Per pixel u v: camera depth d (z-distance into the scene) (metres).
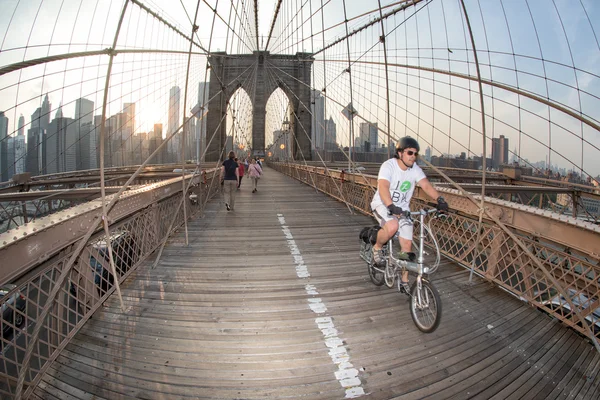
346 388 1.78
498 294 2.94
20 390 1.64
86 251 2.45
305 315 2.57
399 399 1.71
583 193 8.98
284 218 6.78
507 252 2.92
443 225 3.94
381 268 2.81
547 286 2.51
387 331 2.33
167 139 3.60
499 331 2.34
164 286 3.11
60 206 7.77
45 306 1.88
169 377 1.86
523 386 1.82
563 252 2.39
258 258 4.02
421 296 2.29
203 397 1.72
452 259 3.78
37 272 1.86
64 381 1.83
